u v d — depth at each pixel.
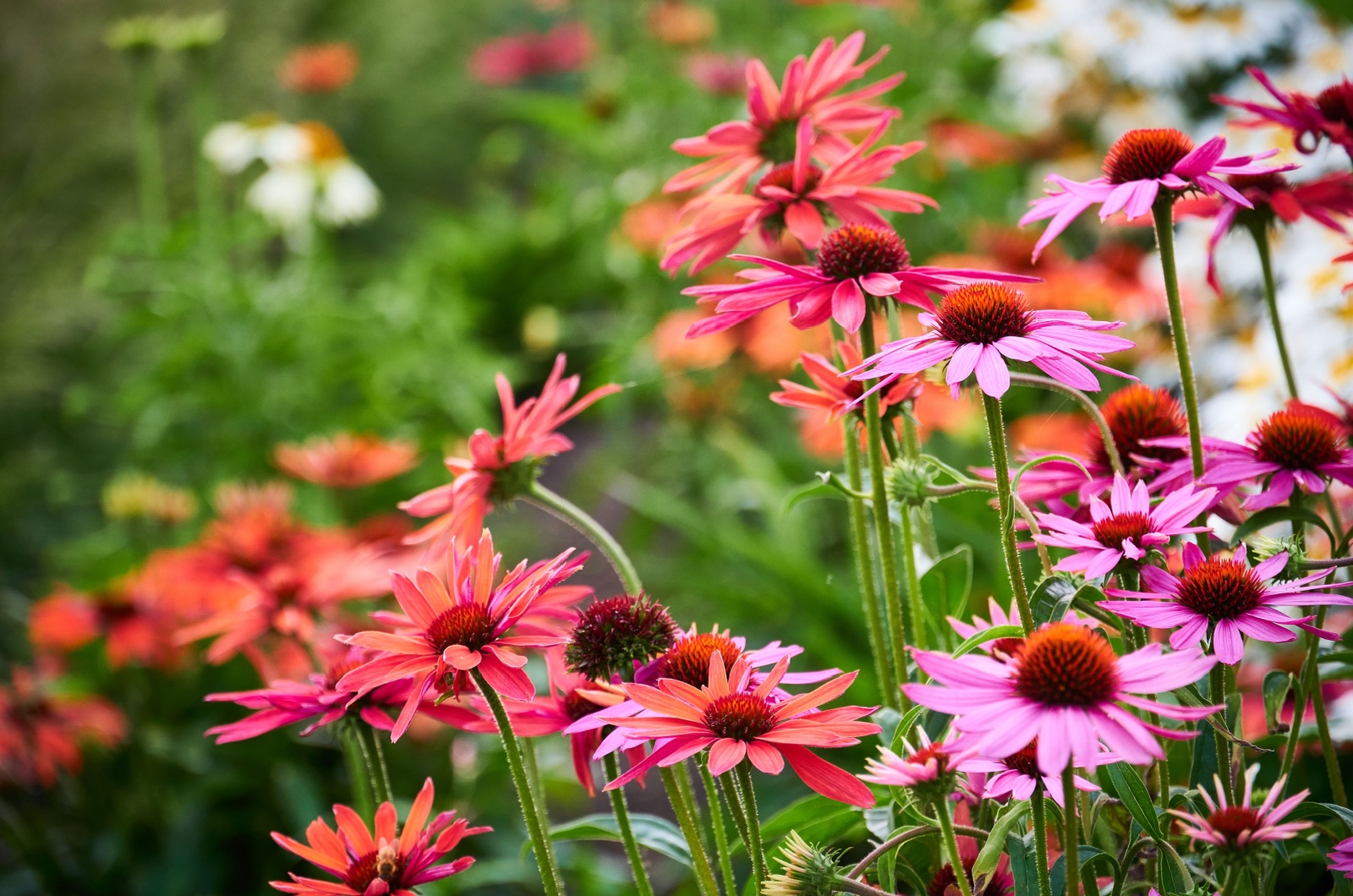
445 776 2.18
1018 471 1.29
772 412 3.08
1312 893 1.37
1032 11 2.89
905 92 3.16
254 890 2.14
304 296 3.38
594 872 1.92
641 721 1.20
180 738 2.34
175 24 4.25
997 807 1.26
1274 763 1.39
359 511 2.97
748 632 2.52
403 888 1.24
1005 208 3.24
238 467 3.05
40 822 2.15
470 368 3.82
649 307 3.55
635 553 3.11
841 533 2.86
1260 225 1.39
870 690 2.08
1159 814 1.24
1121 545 1.23
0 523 3.46
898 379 1.32
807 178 1.40
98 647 2.50
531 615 1.34
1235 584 1.21
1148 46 2.63
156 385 3.12
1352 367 1.60
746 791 1.21
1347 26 2.29
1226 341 2.06
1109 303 2.27
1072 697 1.14
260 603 1.61
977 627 1.30
